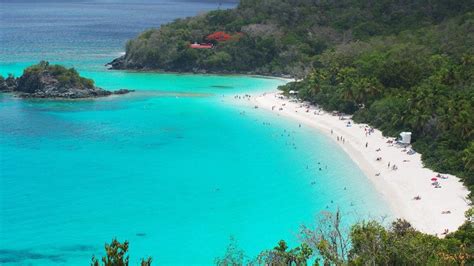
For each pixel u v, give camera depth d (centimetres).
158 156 12062
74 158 11838
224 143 13100
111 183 10381
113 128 14362
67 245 8006
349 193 9869
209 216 9006
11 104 16888
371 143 12988
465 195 9581
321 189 10088
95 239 8188
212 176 10812
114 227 8569
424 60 17325
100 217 8900
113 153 12231
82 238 8212
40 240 8125
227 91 19762
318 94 17188
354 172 10981
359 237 5950
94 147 12656
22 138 13275
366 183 10350
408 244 5812
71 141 13112
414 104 13200
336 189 10075
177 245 8050
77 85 18538
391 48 19725
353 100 15862
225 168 11288
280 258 5772
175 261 7619
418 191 9850
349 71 17488
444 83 14738
